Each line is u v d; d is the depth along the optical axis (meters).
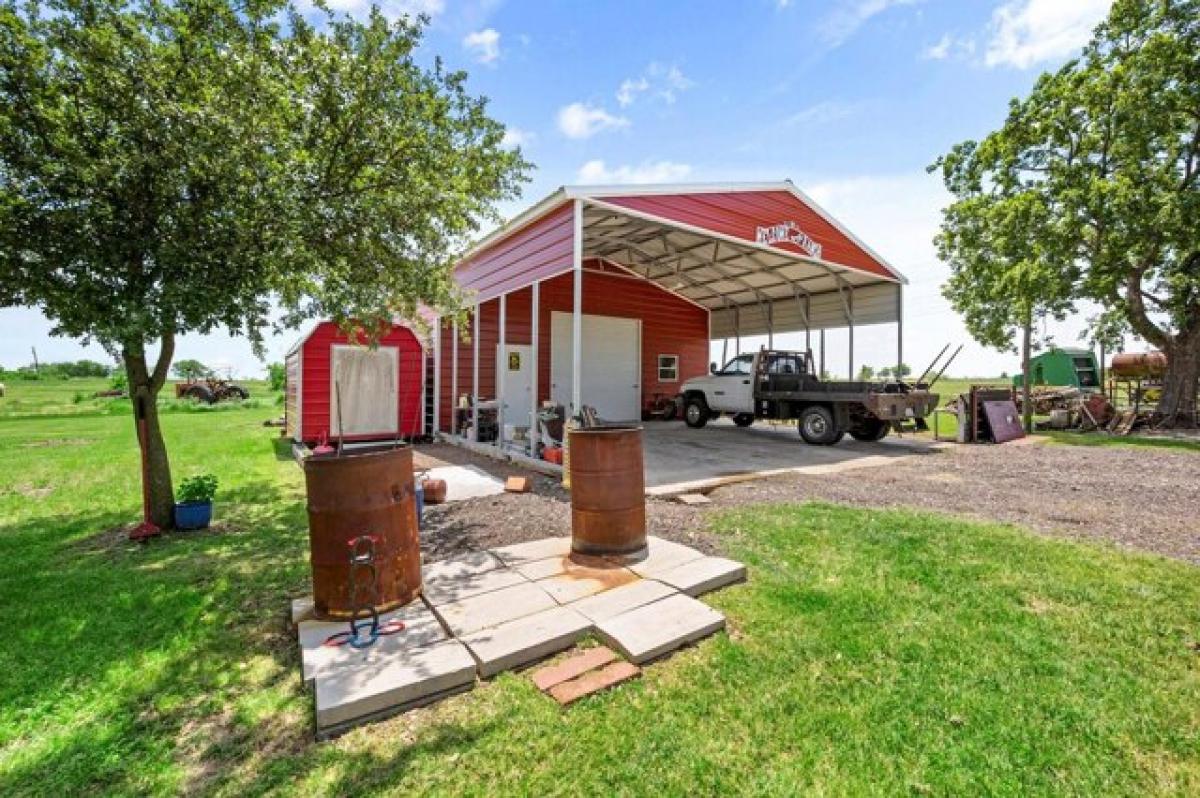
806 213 10.39
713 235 8.88
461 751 2.14
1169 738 2.16
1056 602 3.32
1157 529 4.86
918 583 3.61
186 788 1.97
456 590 3.50
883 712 2.33
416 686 2.41
